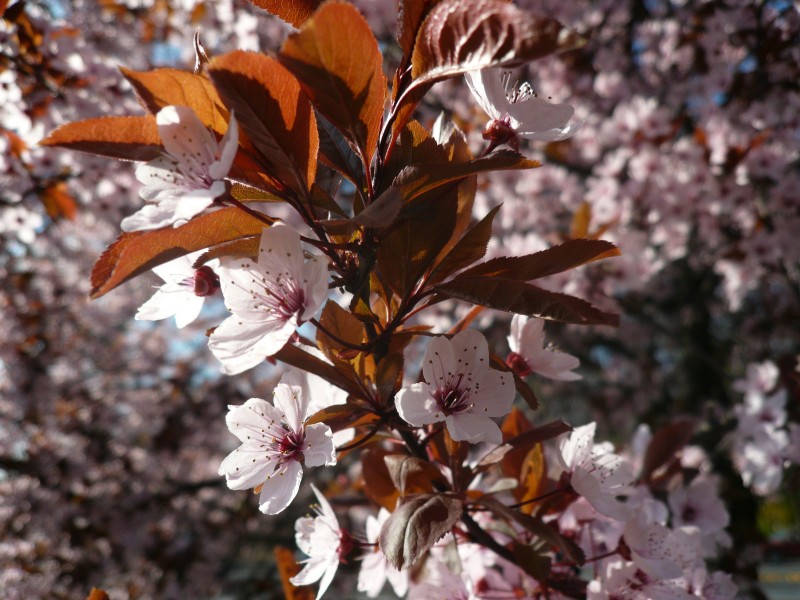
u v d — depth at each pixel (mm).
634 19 7207
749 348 8625
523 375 1833
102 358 9133
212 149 1284
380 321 1638
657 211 5527
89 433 8039
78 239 8000
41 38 3977
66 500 7207
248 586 7910
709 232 5828
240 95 1222
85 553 7270
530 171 6102
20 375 7348
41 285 8000
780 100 5277
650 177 5531
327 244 1431
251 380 9406
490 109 1564
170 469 8688
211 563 8070
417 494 1474
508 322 6363
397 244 1455
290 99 1270
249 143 1345
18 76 3992
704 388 8484
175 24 6641
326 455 1416
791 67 5070
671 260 7008
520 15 1077
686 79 6605
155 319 1581
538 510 1774
